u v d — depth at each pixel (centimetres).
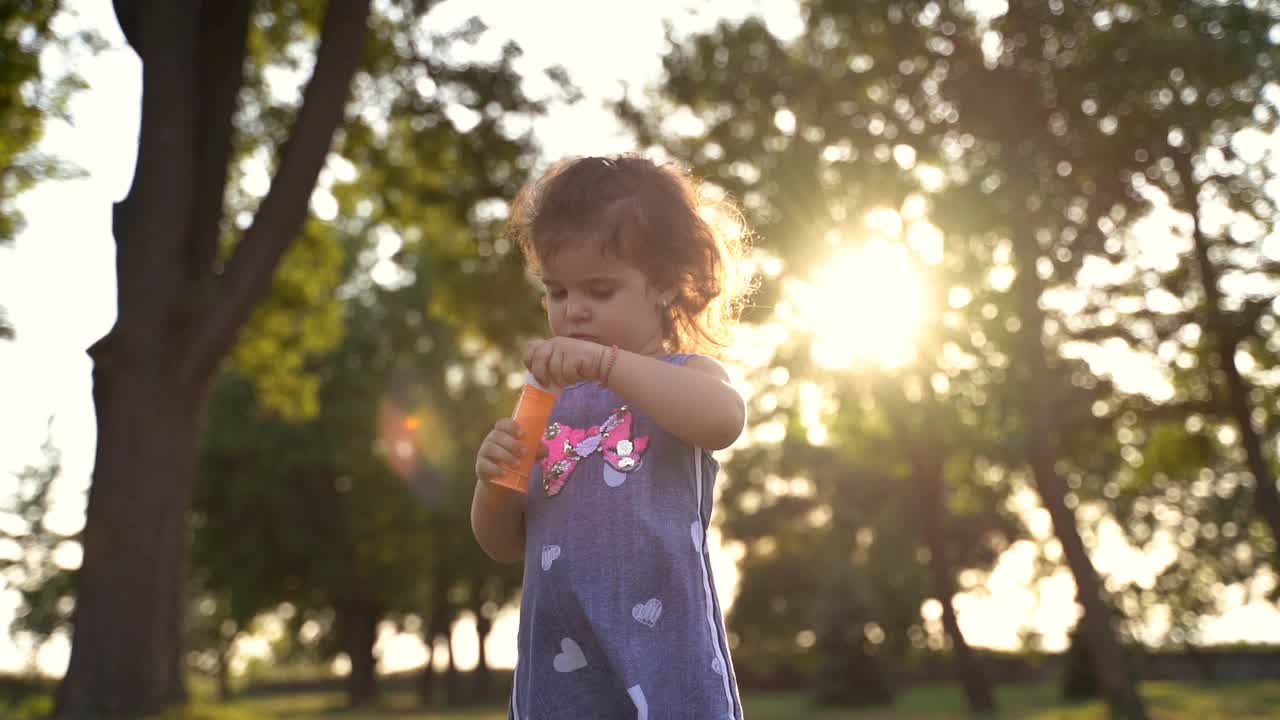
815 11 1777
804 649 4197
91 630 1027
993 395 1892
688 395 194
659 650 194
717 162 1761
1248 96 1661
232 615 3309
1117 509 3262
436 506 3170
